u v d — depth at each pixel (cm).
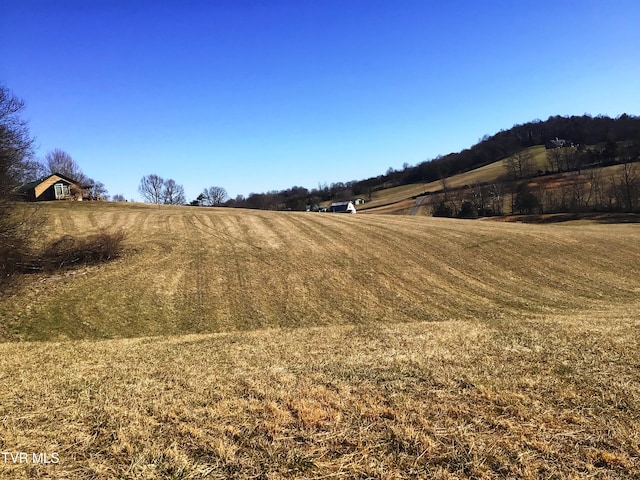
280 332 1182
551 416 472
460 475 370
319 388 578
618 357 683
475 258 2748
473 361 691
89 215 3881
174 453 409
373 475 373
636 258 2712
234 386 601
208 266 2538
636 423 451
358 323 1800
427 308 1984
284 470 379
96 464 394
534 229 3653
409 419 472
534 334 896
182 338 1164
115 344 1070
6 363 824
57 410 525
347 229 3609
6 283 2017
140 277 2312
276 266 2572
